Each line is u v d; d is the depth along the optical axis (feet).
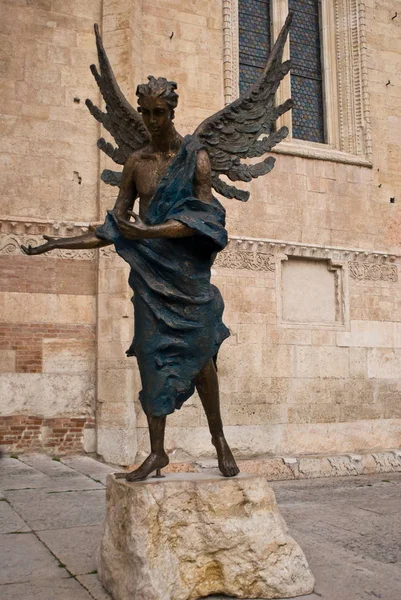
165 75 38.19
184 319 14.19
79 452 34.55
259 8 43.62
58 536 18.52
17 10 36.40
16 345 34.30
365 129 42.93
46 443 34.14
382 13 44.83
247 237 38.27
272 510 14.44
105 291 35.29
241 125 16.02
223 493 14.05
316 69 44.88
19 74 36.04
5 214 34.76
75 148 36.58
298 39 44.65
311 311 39.99
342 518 22.79
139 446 34.35
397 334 42.06
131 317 35.09
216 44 39.75
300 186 40.42
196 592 13.50
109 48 36.60
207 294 14.34
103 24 36.91
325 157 41.14
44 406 34.37
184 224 13.24
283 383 38.09
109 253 35.42
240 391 36.96
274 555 13.93
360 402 40.11
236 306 37.60
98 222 35.76
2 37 35.96
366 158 42.65
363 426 39.96
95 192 36.58
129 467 33.14
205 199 13.99
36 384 34.37
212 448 35.76
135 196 15.39
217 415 15.23
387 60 44.52
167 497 13.61
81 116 36.91
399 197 43.50
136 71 36.91
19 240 34.94
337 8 44.73
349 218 41.55
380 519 22.62
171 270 14.03
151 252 14.19
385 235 42.57
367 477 36.14
